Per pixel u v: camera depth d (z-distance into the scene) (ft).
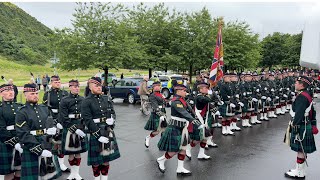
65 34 67.15
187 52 74.79
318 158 22.18
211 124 24.11
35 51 176.96
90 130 15.83
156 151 23.32
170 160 21.44
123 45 66.49
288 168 19.83
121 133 29.27
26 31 208.54
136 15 77.05
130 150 23.56
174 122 18.21
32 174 13.70
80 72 142.82
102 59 64.69
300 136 17.80
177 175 18.43
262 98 35.63
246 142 26.35
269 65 134.62
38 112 14.25
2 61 138.92
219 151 23.66
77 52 65.05
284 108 41.75
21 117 13.70
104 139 15.66
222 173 18.85
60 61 67.46
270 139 27.40
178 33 75.87
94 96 16.07
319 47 7.59
